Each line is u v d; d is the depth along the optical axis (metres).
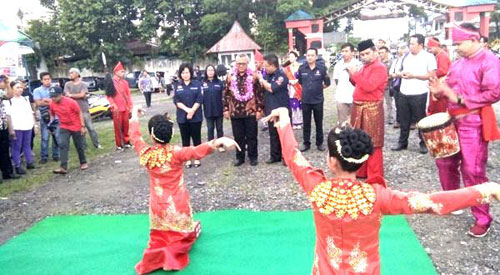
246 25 28.77
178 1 28.97
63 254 4.09
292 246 3.88
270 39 26.92
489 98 3.61
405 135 6.90
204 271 3.53
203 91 7.23
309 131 7.25
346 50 6.08
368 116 5.12
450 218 4.34
